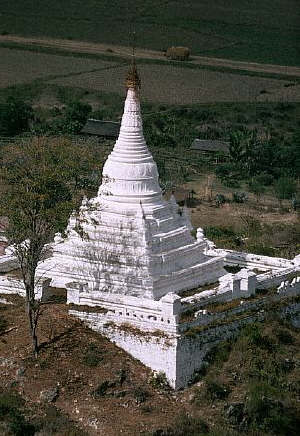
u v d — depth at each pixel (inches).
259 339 3754.9
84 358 3617.1
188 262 4035.4
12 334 3727.9
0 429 3361.2
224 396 3548.2
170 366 3595.0
